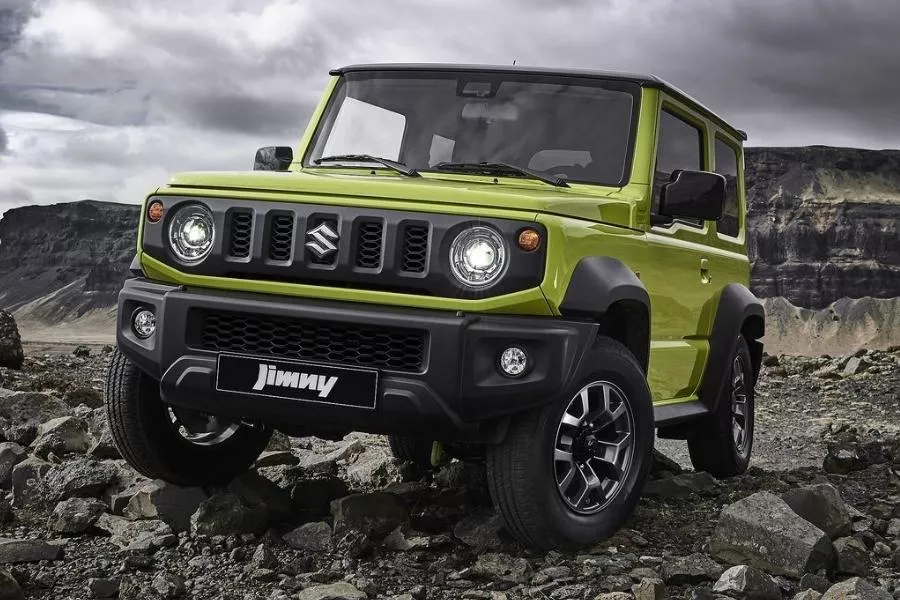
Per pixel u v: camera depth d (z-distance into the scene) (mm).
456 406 3752
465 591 3629
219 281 4039
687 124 5410
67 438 5848
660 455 6145
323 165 4988
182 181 4230
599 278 3977
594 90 4883
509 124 4840
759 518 3949
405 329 3781
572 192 4512
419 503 4664
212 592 3539
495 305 3746
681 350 5320
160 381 4121
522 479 3883
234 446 4883
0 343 10617
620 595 3443
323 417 3875
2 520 4379
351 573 3768
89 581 3514
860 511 4961
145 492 4574
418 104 4992
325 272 3889
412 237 3838
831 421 10000
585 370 4035
